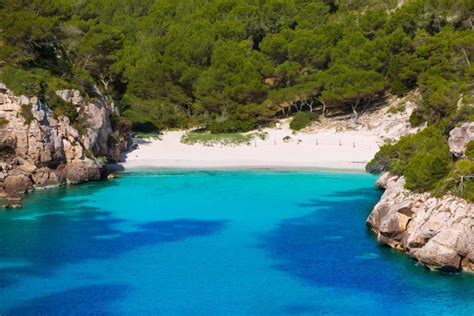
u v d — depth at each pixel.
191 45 123.44
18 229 57.28
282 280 43.97
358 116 108.94
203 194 72.12
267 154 95.50
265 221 60.03
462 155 49.53
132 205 66.81
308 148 96.44
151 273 45.66
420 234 45.41
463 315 37.84
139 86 122.75
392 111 104.06
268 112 111.25
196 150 98.69
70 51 106.62
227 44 122.19
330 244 52.00
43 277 44.84
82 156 79.50
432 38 107.00
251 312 38.75
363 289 42.00
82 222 59.81
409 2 127.44
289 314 38.41
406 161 60.59
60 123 78.19
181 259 48.78
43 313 38.62
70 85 82.62
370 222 55.97
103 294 41.69
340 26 123.12
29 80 75.88
